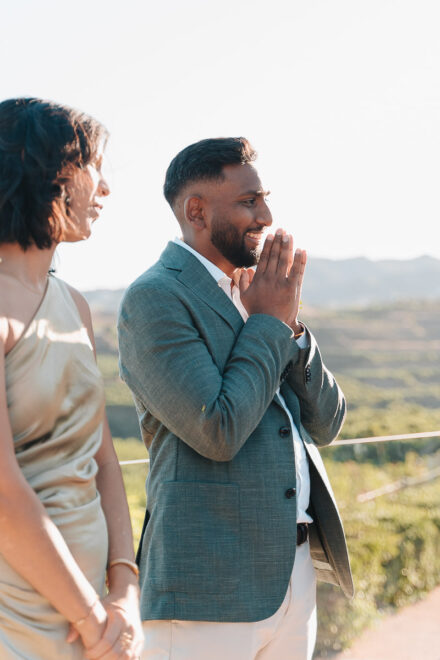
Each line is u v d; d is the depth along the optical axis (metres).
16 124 1.53
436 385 62.34
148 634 2.16
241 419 2.10
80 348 1.58
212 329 2.27
